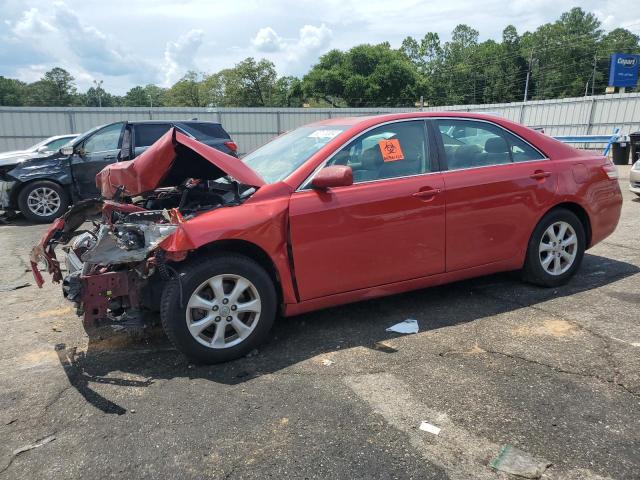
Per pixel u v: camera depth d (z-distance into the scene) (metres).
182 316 3.33
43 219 9.91
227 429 2.76
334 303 3.85
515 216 4.38
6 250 7.49
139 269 3.38
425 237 4.01
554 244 4.67
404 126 4.12
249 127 30.19
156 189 4.30
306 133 4.46
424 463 2.44
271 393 3.11
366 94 76.75
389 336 3.87
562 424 2.70
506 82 97.06
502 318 4.12
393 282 3.99
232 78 83.38
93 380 3.36
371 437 2.65
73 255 3.88
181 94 89.69
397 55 81.38
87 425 2.84
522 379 3.17
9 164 9.80
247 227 3.42
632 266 5.39
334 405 2.95
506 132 4.51
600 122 27.14
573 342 3.65
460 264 4.23
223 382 3.27
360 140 3.95
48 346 3.93
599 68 91.88
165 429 2.78
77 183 9.98
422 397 3.01
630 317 4.05
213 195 4.05
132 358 3.66
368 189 3.81
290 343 3.81
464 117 4.37
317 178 3.58
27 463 2.54
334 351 3.65
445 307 4.40
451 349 3.61
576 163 4.72
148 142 9.95
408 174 4.01
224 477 2.39
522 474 2.34
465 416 2.80
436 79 106.31
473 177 4.19
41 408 3.04
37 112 25.78
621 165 18.48
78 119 26.47
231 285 3.52
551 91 95.00
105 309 3.34
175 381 3.30
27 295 5.25
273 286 3.61
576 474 2.33
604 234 4.98
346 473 2.39
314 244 3.64
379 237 3.83
